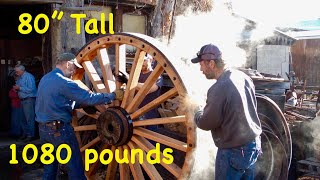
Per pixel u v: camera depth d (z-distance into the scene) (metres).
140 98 4.33
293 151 5.69
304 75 21.16
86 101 4.30
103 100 4.34
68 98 4.35
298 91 12.88
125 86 4.65
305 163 5.31
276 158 4.90
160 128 4.95
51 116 4.36
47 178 4.62
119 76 4.57
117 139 4.33
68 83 4.32
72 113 4.80
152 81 4.29
